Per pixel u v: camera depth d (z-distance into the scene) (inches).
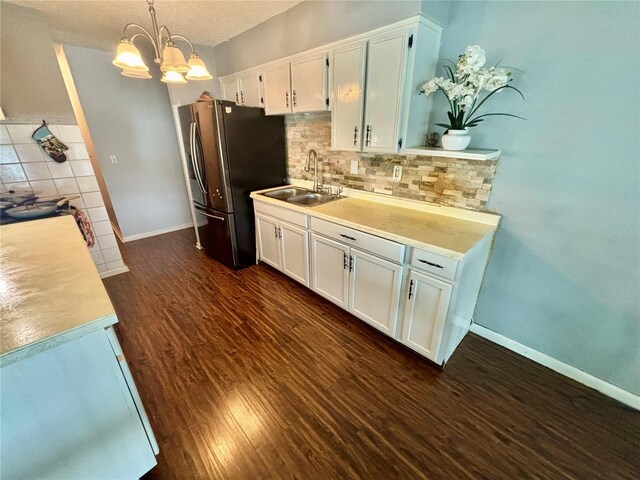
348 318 89.1
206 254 139.3
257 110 110.6
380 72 71.0
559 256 63.8
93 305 36.4
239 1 87.5
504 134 65.3
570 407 60.1
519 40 59.1
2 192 91.4
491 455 51.1
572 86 55.0
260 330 83.7
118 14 92.6
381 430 55.2
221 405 60.4
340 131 84.6
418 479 47.4
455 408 59.7
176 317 89.9
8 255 51.6
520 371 69.3
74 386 34.6
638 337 57.4
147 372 68.9
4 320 33.0
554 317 67.4
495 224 70.2
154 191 162.6
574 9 51.9
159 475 47.9
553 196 61.9
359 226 73.3
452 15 67.2
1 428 30.8
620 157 52.9
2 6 81.6
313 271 95.2
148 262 130.4
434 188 80.5
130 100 143.5
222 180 109.8
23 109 90.1
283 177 127.6
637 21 46.9
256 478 47.5
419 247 62.3
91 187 107.8
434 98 74.8
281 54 101.5
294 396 62.5
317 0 83.9
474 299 77.7
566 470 48.9
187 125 115.2
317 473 48.2
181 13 94.7
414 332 70.0
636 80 48.8
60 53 128.3
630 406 60.2
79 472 38.1
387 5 67.4
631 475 48.3
